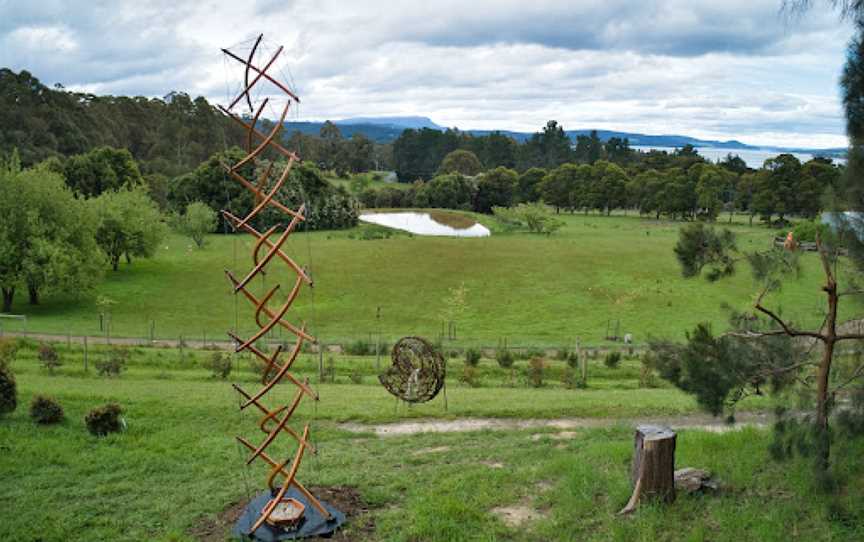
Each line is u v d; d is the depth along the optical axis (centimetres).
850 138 979
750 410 2006
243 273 6278
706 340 1025
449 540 979
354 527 1041
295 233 8838
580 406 2064
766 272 1053
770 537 908
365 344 3666
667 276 6191
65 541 1023
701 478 1104
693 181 11669
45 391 2019
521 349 3759
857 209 972
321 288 5791
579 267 6619
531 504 1112
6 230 4756
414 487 1205
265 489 1212
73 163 9394
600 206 12925
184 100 15625
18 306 5059
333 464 1409
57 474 1311
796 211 9981
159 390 2247
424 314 5112
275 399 2161
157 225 6462
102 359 2981
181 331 4406
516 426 1878
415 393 2034
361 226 9731
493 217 12238
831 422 962
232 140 15675
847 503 978
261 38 953
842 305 1203
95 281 5259
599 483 1146
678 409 2030
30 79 11481
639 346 3888
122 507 1152
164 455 1455
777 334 1032
